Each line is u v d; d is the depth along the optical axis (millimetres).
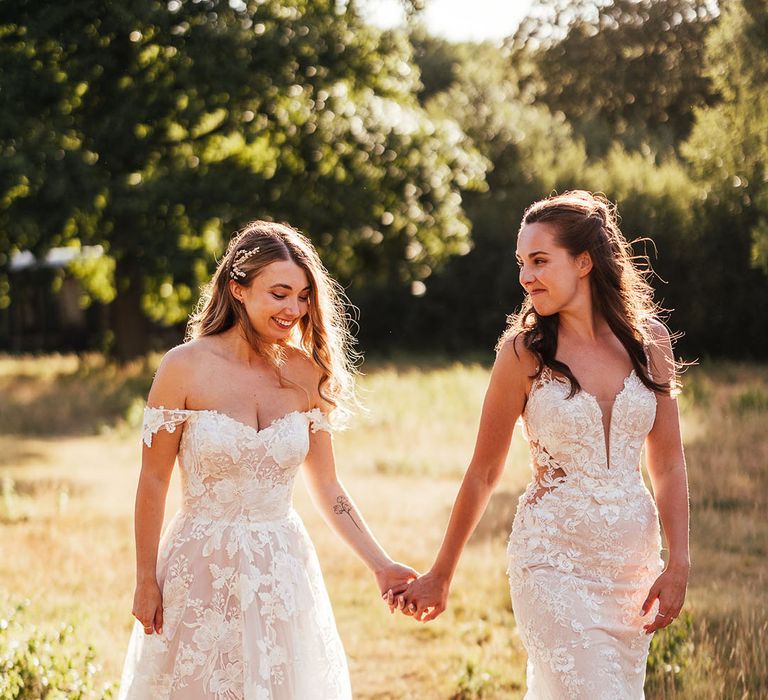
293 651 3463
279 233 3607
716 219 25375
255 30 20922
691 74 40969
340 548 8523
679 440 3504
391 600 3740
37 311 32906
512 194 30453
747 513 9086
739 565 7422
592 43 43031
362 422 15367
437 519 9617
